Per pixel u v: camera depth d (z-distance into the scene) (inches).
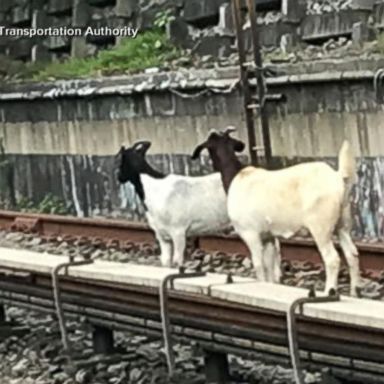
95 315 376.8
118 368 363.3
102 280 362.9
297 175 365.7
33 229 639.8
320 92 542.6
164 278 333.7
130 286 354.6
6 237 630.5
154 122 643.5
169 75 627.5
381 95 513.0
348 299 297.7
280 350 310.3
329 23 642.2
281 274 423.8
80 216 713.6
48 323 430.6
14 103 762.8
